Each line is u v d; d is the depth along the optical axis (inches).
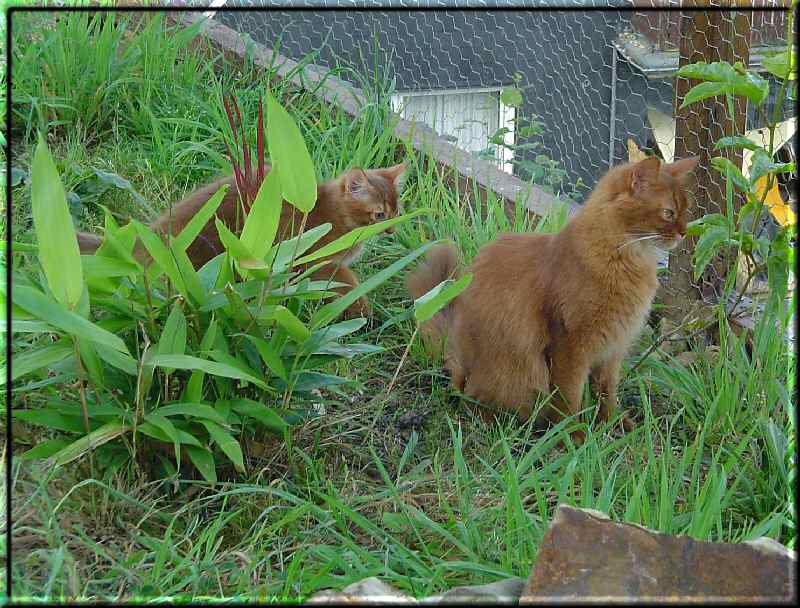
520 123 155.9
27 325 90.7
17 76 121.0
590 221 102.0
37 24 126.1
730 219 105.9
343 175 111.3
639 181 101.0
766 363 104.5
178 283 93.4
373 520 95.8
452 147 129.3
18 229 109.0
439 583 90.0
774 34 122.2
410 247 116.3
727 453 99.8
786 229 104.3
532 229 120.7
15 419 96.4
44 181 88.3
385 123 127.6
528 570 89.2
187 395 94.2
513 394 105.1
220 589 88.0
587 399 105.9
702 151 113.6
